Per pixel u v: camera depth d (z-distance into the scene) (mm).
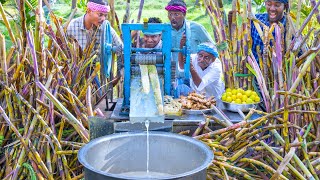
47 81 2885
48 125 2854
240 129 2838
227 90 3541
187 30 4527
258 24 3654
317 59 3176
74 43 3426
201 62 3928
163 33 3158
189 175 1860
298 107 2975
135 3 11664
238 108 3260
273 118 2836
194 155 2219
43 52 2998
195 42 4832
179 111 3145
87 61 3295
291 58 3090
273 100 3059
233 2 3719
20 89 2959
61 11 8328
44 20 3299
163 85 3268
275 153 2643
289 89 3062
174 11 4492
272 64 3348
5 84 2891
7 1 4758
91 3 4254
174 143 2301
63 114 2832
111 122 2637
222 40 3824
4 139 2814
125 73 3174
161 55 3205
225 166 2607
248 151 2734
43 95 2869
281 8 3885
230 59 3785
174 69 3305
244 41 3648
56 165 2742
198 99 3281
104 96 3461
